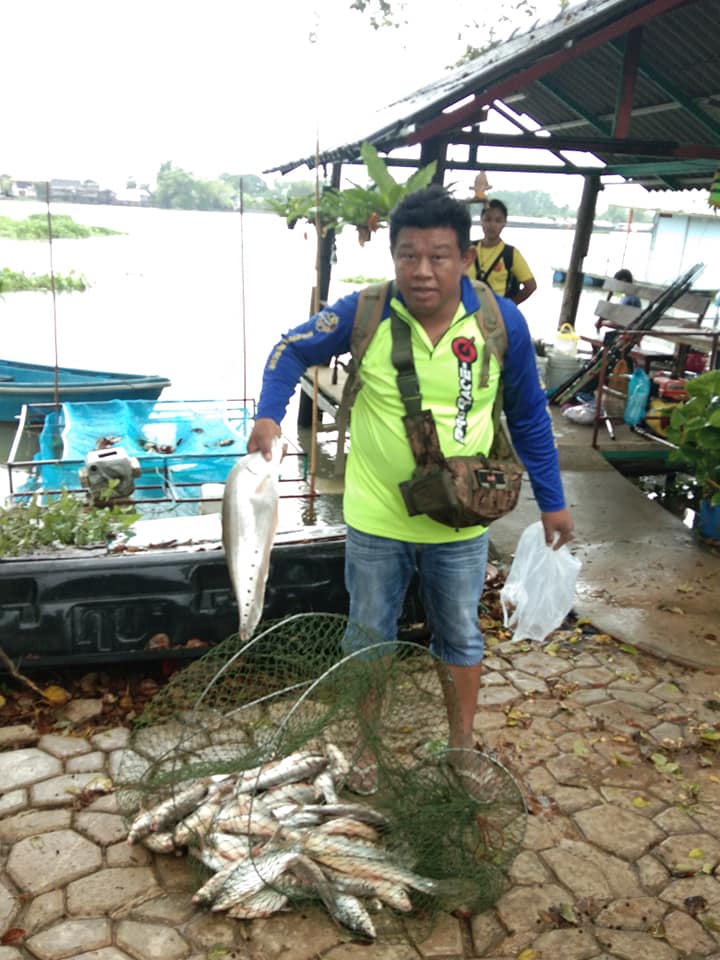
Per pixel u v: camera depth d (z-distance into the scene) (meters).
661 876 2.73
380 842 2.60
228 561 2.51
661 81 7.89
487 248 6.88
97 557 3.61
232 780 2.76
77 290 22.91
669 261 19.91
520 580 3.42
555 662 4.08
